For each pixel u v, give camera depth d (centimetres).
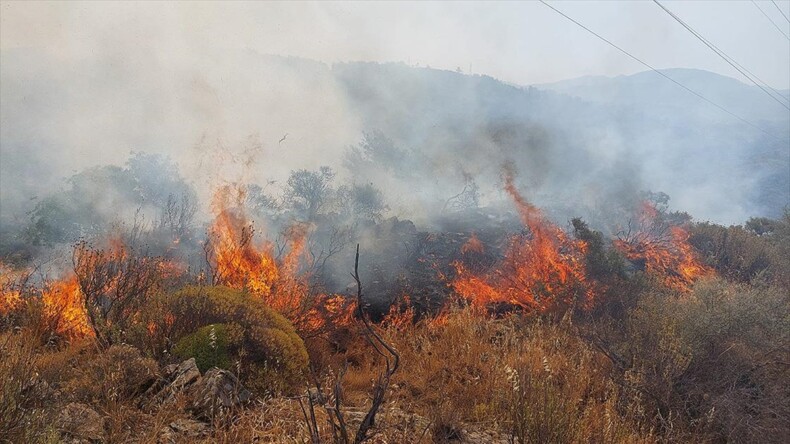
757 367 552
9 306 666
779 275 1121
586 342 636
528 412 383
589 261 931
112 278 589
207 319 500
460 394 502
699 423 475
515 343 625
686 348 563
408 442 375
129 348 436
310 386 479
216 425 347
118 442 326
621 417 477
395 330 693
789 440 455
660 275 1101
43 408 328
